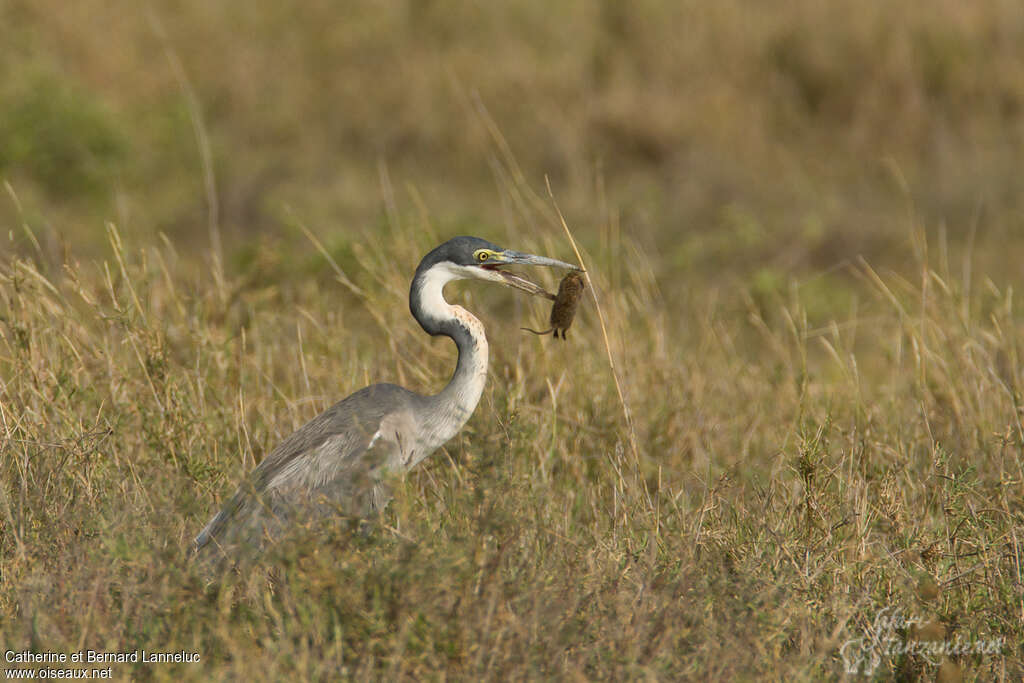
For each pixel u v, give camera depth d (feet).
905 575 31.24
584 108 99.91
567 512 37.06
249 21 111.04
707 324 58.29
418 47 109.40
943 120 98.07
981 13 104.83
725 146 95.30
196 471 35.37
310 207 83.92
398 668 25.03
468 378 37.37
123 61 103.55
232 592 27.43
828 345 50.31
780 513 35.32
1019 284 71.61
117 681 24.61
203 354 45.80
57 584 27.89
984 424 42.39
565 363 47.06
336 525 28.73
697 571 29.91
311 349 48.96
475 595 26.63
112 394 41.19
